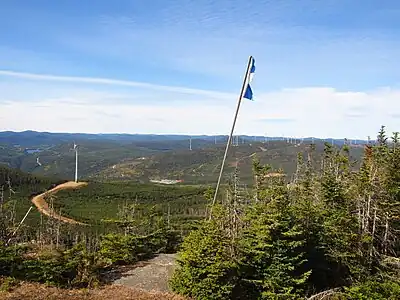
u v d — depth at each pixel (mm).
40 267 18719
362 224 21062
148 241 27031
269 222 18562
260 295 17719
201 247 17484
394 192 22938
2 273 18484
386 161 24859
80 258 20047
